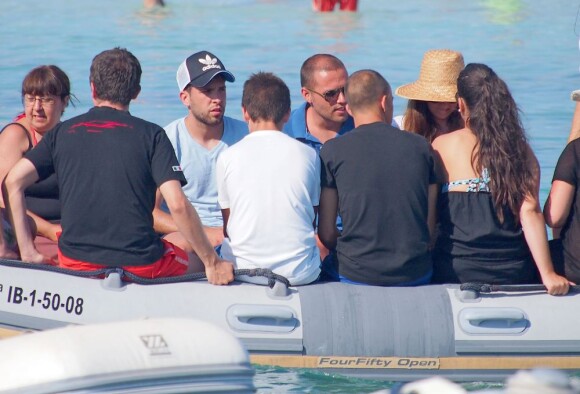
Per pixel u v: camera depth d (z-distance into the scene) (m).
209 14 58.47
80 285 17.59
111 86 17.67
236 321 17.52
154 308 17.44
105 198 17.39
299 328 17.62
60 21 55.53
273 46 49.16
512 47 49.41
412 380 17.75
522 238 18.34
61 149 17.55
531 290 18.09
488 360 17.78
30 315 17.55
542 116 36.50
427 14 59.09
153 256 17.70
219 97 20.52
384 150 17.86
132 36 51.38
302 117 21.48
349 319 17.66
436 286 18.16
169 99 38.62
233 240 18.17
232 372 13.99
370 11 60.31
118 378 13.16
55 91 19.70
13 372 12.90
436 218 18.55
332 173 18.12
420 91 20.36
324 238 18.61
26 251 18.09
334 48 48.84
